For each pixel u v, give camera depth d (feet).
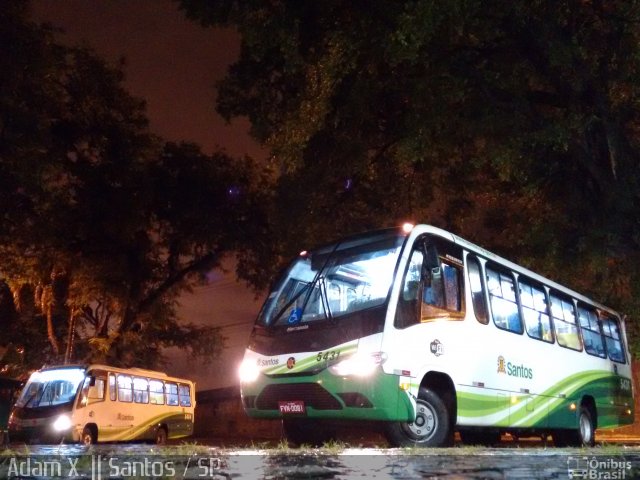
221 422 123.13
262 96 49.14
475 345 30.17
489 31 39.99
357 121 46.60
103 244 87.15
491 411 30.71
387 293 25.99
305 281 29.19
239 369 28.73
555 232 48.01
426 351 26.81
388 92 45.96
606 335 47.19
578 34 43.55
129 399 73.31
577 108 42.39
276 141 44.27
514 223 58.90
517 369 33.53
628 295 52.34
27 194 69.56
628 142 42.70
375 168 54.08
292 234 49.78
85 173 82.23
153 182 87.10
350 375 24.93
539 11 40.27
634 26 41.78
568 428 38.47
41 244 81.71
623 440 63.36
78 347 98.22
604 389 43.96
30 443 61.36
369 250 28.14
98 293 89.20
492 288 33.27
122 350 90.02
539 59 42.39
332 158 48.21
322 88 40.81
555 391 37.24
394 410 24.75
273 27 40.01
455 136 45.47
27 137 62.28
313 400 25.75
